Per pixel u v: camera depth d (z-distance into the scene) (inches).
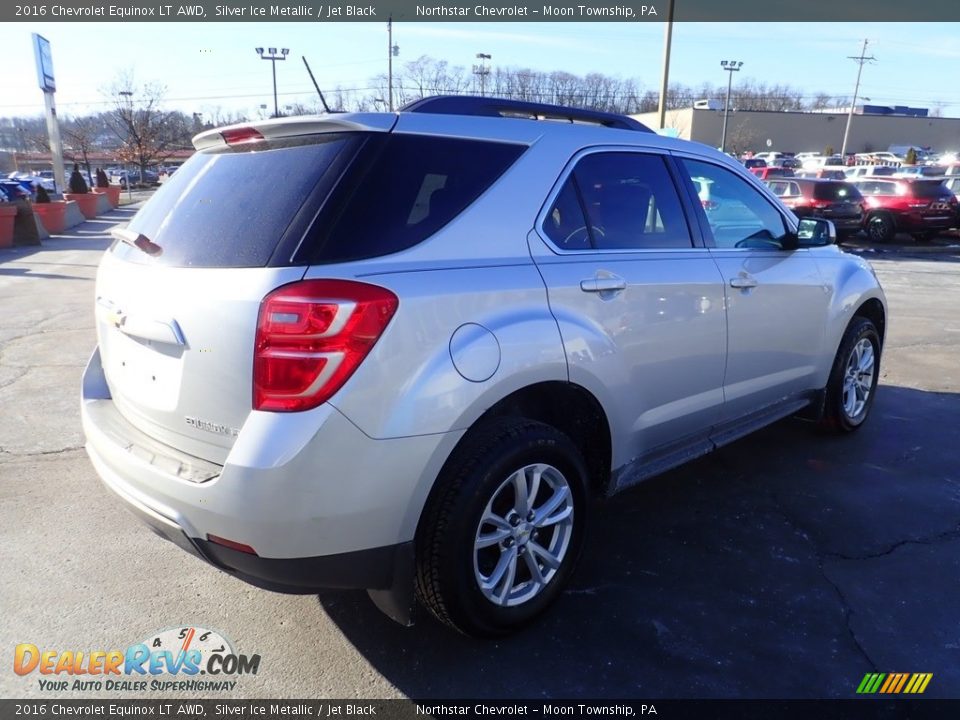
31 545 132.0
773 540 134.6
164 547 131.9
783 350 153.8
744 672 99.5
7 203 666.2
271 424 82.4
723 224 141.9
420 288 90.3
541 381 102.7
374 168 93.1
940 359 272.1
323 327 82.4
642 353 119.3
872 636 107.0
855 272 176.2
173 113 1923.0
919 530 138.3
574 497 111.0
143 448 97.6
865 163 2185.0
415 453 89.0
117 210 1222.9
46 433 188.5
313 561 86.2
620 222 120.8
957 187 884.0
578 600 116.0
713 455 175.5
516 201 105.3
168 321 91.6
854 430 190.5
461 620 99.0
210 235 94.7
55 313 347.3
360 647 105.1
